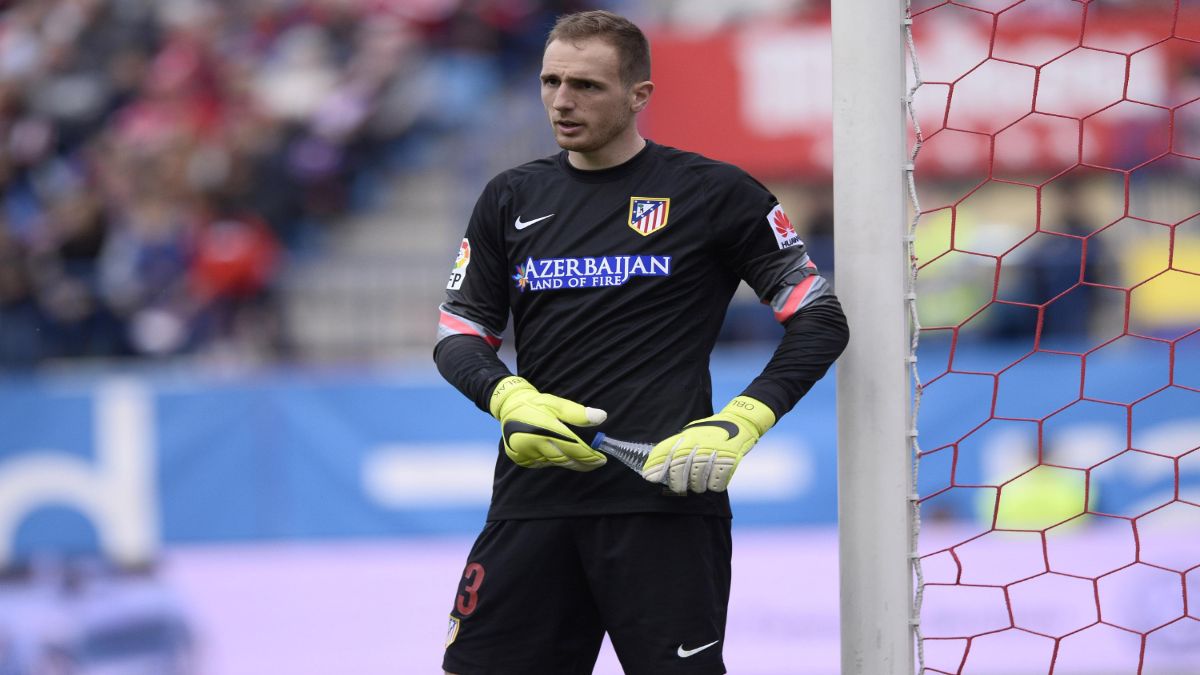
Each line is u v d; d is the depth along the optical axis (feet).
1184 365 79.92
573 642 35.47
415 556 78.89
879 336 34.81
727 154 104.58
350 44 118.21
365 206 112.88
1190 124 102.47
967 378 80.89
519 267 34.63
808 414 79.71
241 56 116.78
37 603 78.33
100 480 78.95
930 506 79.77
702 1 114.83
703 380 34.24
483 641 35.09
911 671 35.14
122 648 78.02
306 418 79.82
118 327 97.91
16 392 79.05
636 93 33.88
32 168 112.27
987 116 102.58
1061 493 79.46
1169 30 102.53
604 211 34.09
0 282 98.43
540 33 118.21
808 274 33.83
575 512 34.22
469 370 34.12
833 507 79.36
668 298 33.73
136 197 107.65
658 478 31.65
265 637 78.13
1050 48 102.53
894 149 34.86
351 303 99.91
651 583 33.78
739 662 78.02
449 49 116.98
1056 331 93.86
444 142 114.52
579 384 33.83
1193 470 79.46
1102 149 102.53
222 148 111.14
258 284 99.19
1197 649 77.56
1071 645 77.30
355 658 78.02
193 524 79.05
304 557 78.89
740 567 78.84
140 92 115.85
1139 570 78.18
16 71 115.96
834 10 35.17
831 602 78.54
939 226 101.40
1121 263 96.94
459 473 79.71
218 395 79.56
